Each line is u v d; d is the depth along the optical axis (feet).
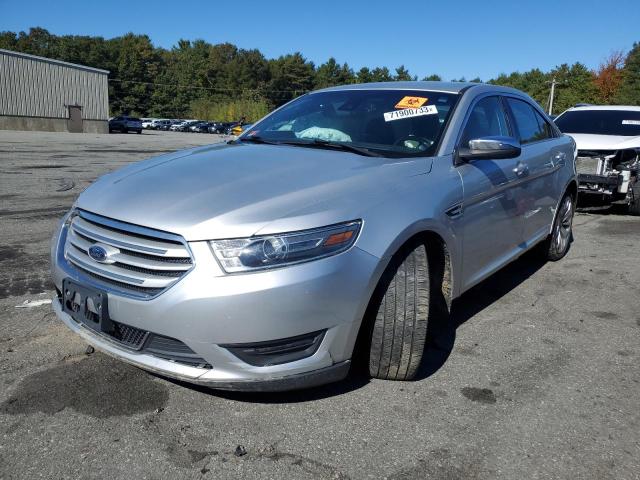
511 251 13.83
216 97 379.35
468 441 8.28
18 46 370.94
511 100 14.98
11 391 9.16
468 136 11.96
